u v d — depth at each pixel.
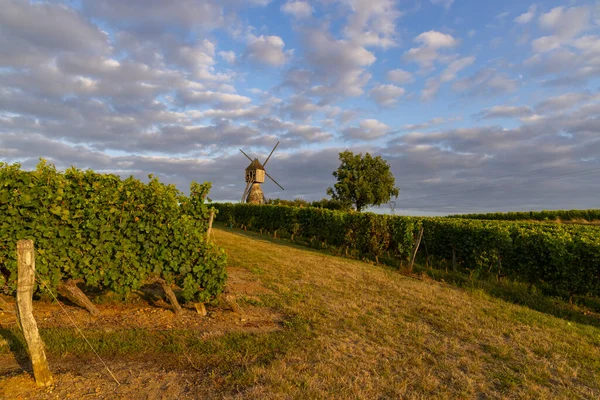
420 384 5.18
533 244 13.25
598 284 11.19
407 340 6.96
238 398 4.41
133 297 8.27
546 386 5.50
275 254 16.45
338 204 58.06
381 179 62.91
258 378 4.95
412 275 14.70
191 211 7.73
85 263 6.62
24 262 4.25
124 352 5.52
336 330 7.17
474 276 14.61
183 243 7.08
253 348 5.95
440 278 14.37
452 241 16.58
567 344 7.37
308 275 12.30
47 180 6.51
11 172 6.28
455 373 5.64
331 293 10.09
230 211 37.38
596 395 5.34
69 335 5.87
